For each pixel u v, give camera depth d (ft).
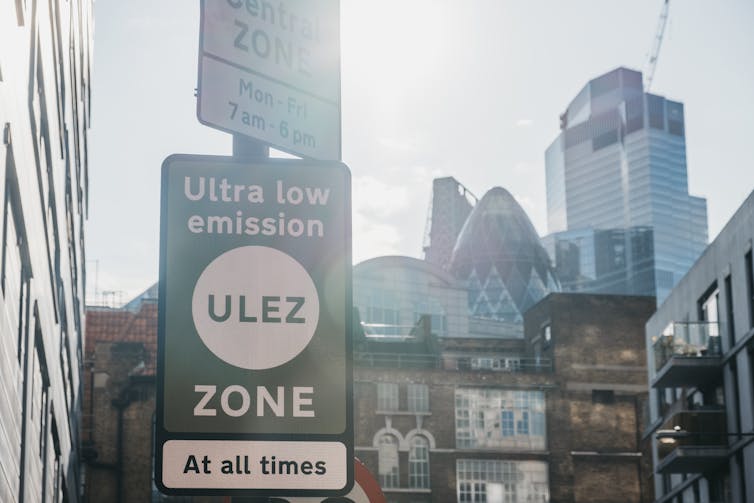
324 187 21.47
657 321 202.18
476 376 277.64
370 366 277.85
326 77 22.43
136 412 255.70
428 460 271.28
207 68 21.25
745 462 152.46
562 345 282.36
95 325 272.51
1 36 29.43
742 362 154.51
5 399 37.96
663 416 196.03
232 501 20.59
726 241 159.94
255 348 20.75
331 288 21.09
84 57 103.86
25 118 39.99
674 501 191.11
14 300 41.50
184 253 20.94
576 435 277.85
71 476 123.75
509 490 272.92
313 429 20.61
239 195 21.22
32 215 46.26
